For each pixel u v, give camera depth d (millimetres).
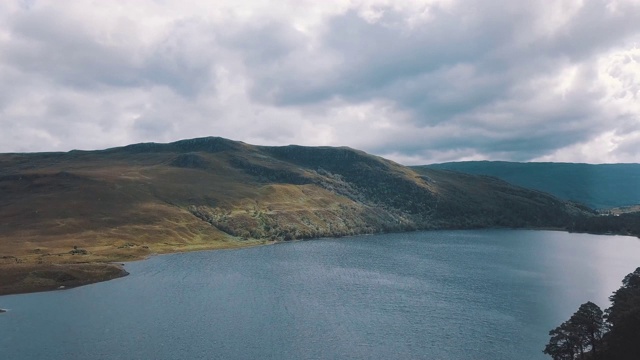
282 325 124938
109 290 163500
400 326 124625
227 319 129875
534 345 111188
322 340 114000
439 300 150875
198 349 107438
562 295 157500
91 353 104375
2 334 116312
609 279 183875
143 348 107688
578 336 92250
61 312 135375
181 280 180875
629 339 84250
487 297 154625
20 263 187750
